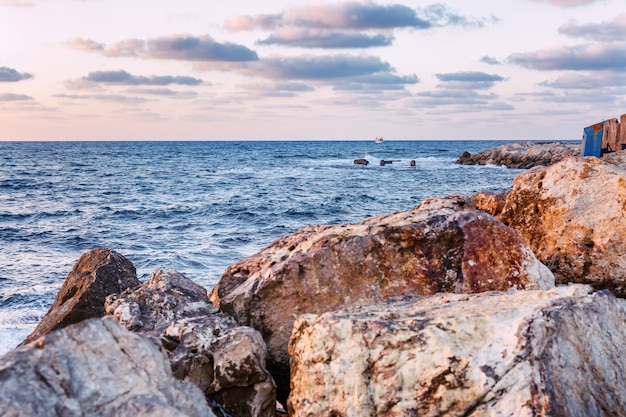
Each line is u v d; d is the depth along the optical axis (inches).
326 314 197.5
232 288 285.0
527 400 143.6
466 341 163.8
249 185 2012.8
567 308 166.2
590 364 156.9
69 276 394.3
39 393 121.3
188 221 1165.1
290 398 186.9
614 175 285.0
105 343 139.9
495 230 255.3
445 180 2123.5
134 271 395.9
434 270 250.4
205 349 208.2
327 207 1359.5
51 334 134.3
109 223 1143.0
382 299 244.2
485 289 242.1
